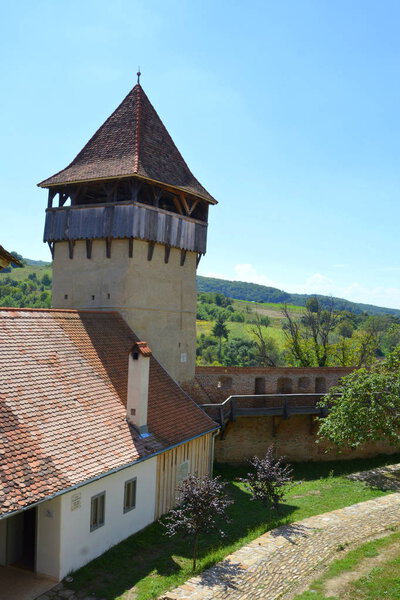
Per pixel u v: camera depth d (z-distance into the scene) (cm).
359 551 1357
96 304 2303
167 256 2405
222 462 2645
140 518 1608
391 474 2291
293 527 1592
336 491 2091
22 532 1395
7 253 1443
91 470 1338
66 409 1491
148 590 1232
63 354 1723
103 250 2292
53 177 2388
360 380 2441
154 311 2353
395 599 1091
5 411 1310
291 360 4719
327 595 1127
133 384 1683
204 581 1230
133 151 2297
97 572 1323
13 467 1168
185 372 2544
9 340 1578
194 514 1366
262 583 1212
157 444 1675
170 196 2564
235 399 2552
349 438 2477
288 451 2759
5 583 1255
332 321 4522
